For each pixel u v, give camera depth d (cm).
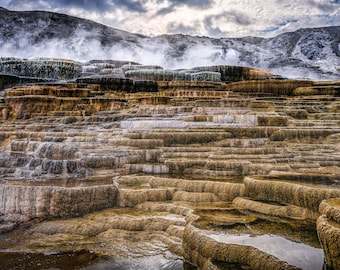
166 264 474
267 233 471
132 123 1106
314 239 451
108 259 489
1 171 827
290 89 1634
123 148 916
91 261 483
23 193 627
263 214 561
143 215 605
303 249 419
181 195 672
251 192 628
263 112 1180
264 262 396
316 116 1191
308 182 610
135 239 549
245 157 830
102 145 927
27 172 800
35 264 473
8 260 484
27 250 515
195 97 1457
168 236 541
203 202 651
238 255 421
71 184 685
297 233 471
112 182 714
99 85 1672
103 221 588
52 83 1736
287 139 972
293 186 574
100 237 558
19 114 1388
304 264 381
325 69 3572
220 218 537
